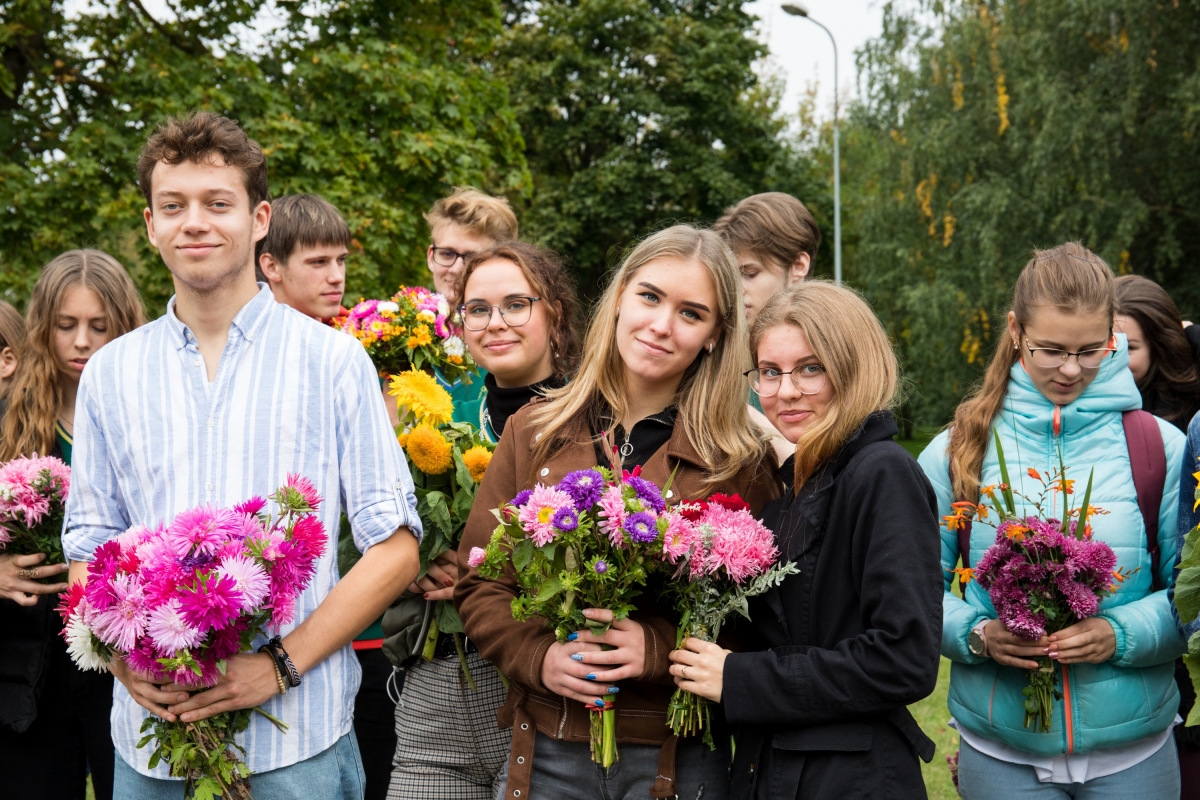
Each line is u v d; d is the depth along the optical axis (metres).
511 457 2.54
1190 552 2.17
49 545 2.89
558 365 3.19
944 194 16.00
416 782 2.78
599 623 2.12
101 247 11.23
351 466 2.28
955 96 15.66
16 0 11.03
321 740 2.20
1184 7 13.65
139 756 2.20
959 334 15.51
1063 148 14.16
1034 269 2.73
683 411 2.45
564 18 22.12
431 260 4.09
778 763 2.08
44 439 3.18
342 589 2.21
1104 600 2.58
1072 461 2.69
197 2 12.43
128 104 11.66
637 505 2.04
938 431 3.00
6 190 10.82
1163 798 2.57
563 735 2.27
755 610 2.22
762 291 3.44
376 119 12.77
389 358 3.39
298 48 12.95
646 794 2.24
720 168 22.12
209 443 2.20
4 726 2.90
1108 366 2.71
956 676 2.72
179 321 2.26
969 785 2.72
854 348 2.20
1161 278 14.44
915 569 2.01
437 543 2.72
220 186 2.20
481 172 13.52
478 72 14.73
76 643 2.04
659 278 2.38
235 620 1.96
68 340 3.22
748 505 2.24
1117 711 2.51
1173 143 13.82
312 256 3.76
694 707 2.17
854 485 2.11
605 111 21.59
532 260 3.12
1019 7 15.35
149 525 2.19
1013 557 2.52
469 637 2.43
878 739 2.04
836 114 16.95
